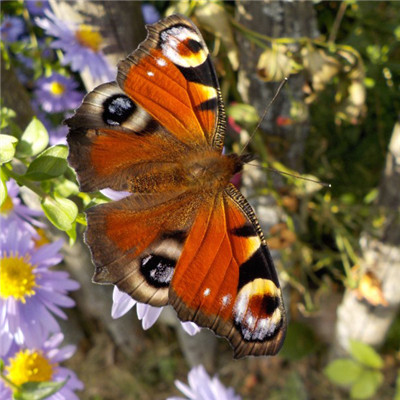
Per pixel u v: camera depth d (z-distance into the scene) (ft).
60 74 0.88
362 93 0.77
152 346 1.20
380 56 0.82
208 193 0.55
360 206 0.84
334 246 1.03
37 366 0.70
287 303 1.01
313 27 0.75
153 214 0.55
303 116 0.79
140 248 0.54
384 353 1.12
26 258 0.67
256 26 0.74
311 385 1.13
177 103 0.56
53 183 0.56
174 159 0.56
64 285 0.68
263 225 0.88
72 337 1.17
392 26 0.80
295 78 0.76
